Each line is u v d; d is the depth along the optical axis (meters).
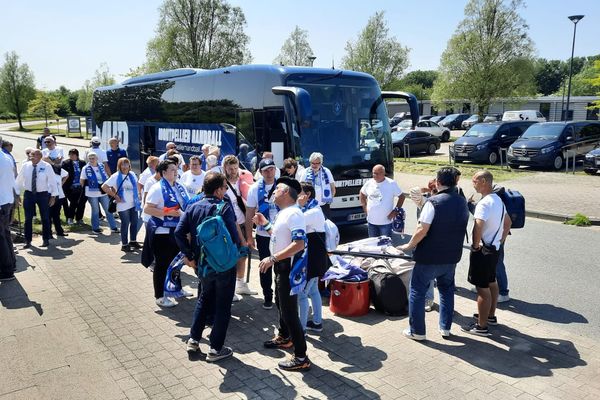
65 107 99.94
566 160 20.88
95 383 4.59
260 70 10.55
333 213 10.19
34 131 63.78
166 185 6.44
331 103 10.27
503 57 40.59
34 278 7.57
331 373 4.80
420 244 5.35
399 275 6.30
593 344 5.45
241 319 6.13
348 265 6.38
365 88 10.73
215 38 45.66
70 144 40.94
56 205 10.23
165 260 6.44
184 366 4.93
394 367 4.92
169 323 5.98
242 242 6.34
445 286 5.56
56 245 9.65
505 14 39.94
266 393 4.44
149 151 15.52
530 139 21.64
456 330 5.80
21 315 6.15
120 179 9.05
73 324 5.91
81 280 7.52
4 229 7.35
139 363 4.98
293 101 9.73
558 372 4.84
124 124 17.00
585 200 14.52
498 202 5.56
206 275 4.95
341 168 10.27
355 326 5.92
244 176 7.17
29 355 5.12
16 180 9.35
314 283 5.62
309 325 5.74
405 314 6.27
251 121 10.77
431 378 4.71
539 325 5.98
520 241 10.29
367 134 10.70
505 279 6.73
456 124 52.56
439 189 5.42
